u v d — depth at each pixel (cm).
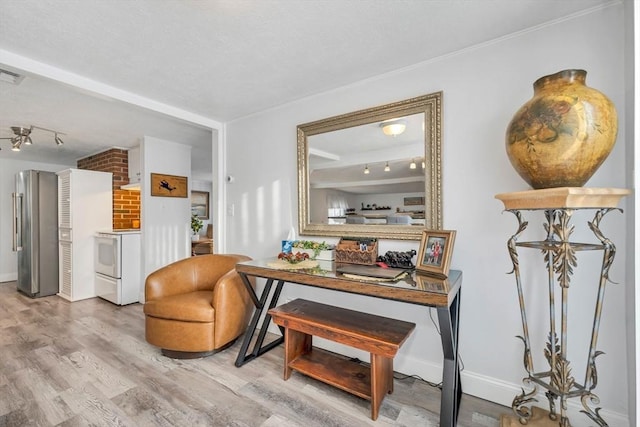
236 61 196
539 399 164
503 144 173
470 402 177
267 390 186
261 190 291
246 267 210
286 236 273
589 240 151
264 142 289
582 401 129
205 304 228
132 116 300
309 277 175
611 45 145
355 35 169
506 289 172
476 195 181
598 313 125
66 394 181
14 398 177
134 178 427
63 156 496
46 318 319
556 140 114
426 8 147
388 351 155
